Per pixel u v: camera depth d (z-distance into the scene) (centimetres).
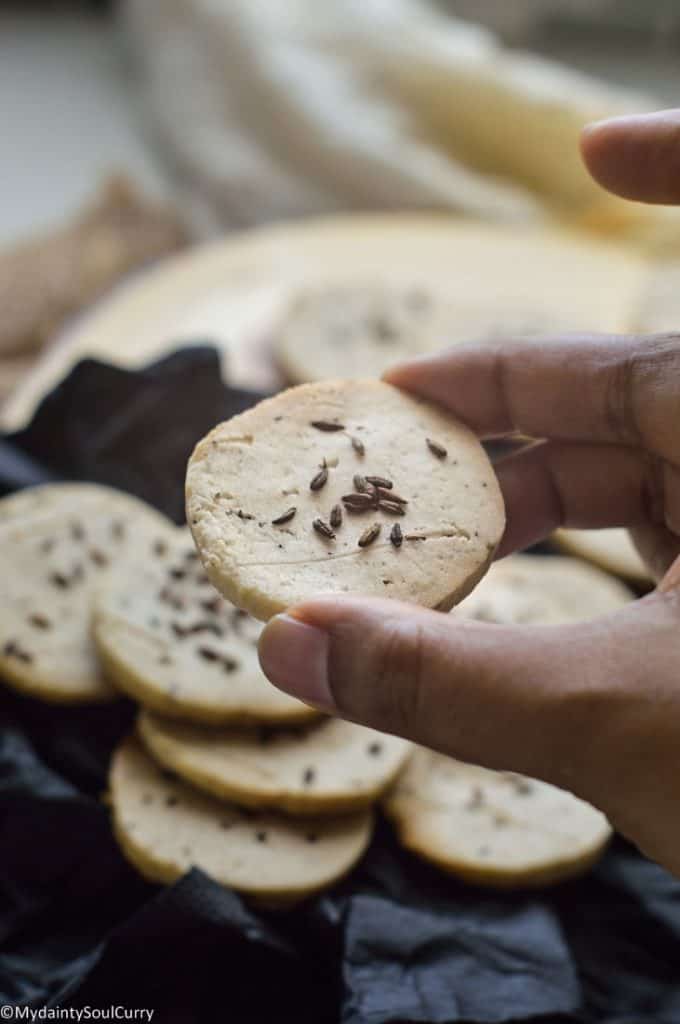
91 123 88
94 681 39
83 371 44
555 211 67
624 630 29
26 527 41
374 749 38
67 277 68
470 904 37
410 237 61
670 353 34
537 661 29
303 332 52
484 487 33
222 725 38
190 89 82
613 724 29
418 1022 34
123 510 42
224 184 76
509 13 90
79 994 34
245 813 37
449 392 35
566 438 36
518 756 29
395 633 29
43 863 36
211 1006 35
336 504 32
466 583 31
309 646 29
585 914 37
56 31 101
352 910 35
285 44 77
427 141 72
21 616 39
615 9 91
